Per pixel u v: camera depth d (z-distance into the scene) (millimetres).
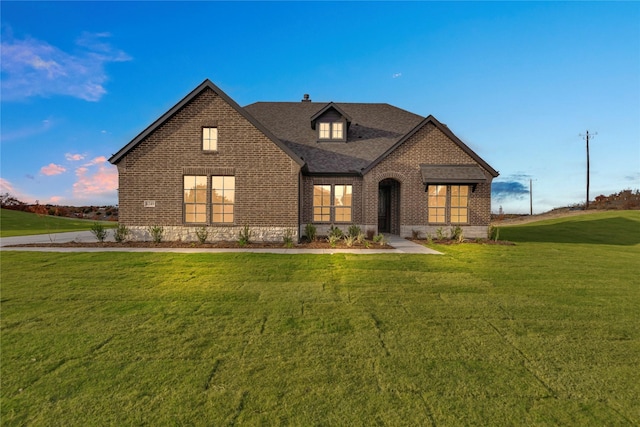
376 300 7090
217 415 3412
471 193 18156
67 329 5500
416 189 18141
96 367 4324
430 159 18172
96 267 9906
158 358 4570
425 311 6441
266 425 3271
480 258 11609
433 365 4422
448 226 18094
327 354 4707
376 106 23500
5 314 6148
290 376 4133
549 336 5340
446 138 18219
